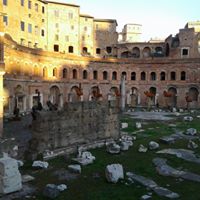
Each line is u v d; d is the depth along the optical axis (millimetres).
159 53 91750
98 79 81125
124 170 20312
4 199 15391
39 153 23031
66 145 25578
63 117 25312
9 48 51406
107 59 82188
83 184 17719
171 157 23812
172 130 38438
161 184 17656
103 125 29719
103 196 15789
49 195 15602
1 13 31125
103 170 20438
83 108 27469
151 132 36500
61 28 82750
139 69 83750
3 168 16016
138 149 26500
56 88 71812
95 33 91625
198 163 22156
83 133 27438
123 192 16344
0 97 31297
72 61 75125
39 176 19047
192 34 84438
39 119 23250
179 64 80188
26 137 31797
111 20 92625
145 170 20328
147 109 70812
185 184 17656
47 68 68125
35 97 63188
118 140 30672
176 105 80500
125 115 56469
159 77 82562
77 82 76688
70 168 20172
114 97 83062
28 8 71812
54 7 81125
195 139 32000
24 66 58281
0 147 26250
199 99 77188
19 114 51406
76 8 84875
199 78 77688
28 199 15445
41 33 78250
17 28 67875
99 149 27078
